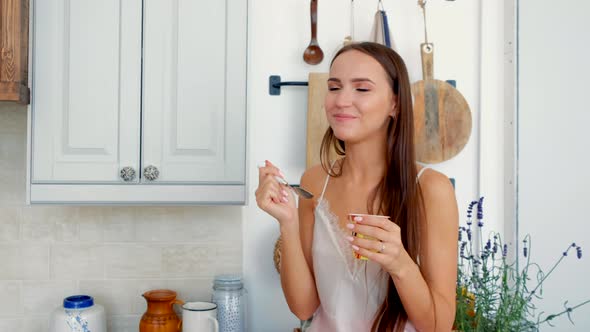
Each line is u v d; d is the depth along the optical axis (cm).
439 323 97
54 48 153
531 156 187
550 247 185
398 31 189
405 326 103
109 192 155
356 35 188
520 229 189
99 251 183
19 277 180
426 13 191
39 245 181
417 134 184
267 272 187
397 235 90
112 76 155
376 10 189
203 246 186
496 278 154
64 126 154
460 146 185
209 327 164
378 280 104
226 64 159
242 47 159
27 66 155
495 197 193
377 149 107
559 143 183
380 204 106
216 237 186
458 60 192
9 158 179
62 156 154
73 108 154
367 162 108
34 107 153
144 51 156
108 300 183
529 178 188
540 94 187
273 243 187
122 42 155
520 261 188
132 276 184
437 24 192
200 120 158
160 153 157
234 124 159
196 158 158
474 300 147
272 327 187
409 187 103
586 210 178
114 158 155
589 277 178
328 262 109
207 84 158
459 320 141
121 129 155
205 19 158
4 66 145
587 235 178
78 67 154
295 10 187
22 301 180
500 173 192
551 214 184
